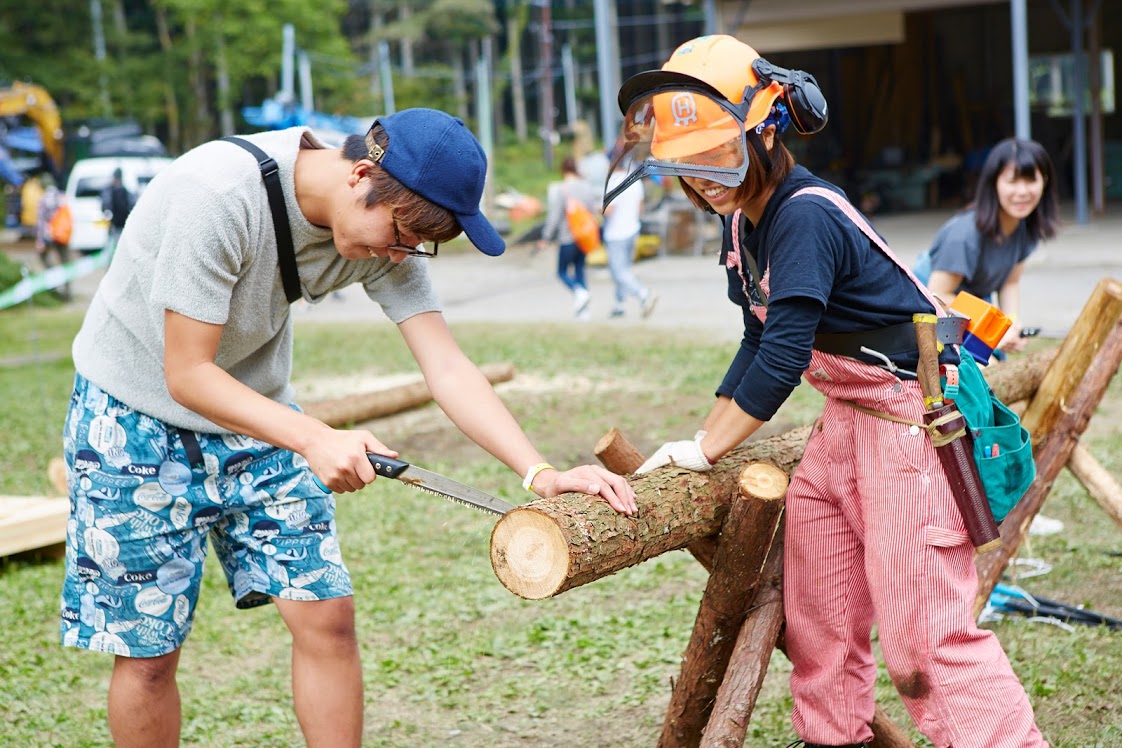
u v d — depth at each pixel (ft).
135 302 9.73
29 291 41.50
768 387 8.96
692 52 9.34
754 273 9.48
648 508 9.21
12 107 92.17
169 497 10.02
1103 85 89.35
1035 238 16.67
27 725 13.64
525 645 15.48
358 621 16.70
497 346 41.39
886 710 12.85
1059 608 15.07
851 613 10.25
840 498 9.91
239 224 9.23
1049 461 13.64
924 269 17.56
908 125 93.50
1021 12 62.03
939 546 9.35
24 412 34.45
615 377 34.19
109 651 10.16
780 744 12.29
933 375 9.24
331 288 10.20
